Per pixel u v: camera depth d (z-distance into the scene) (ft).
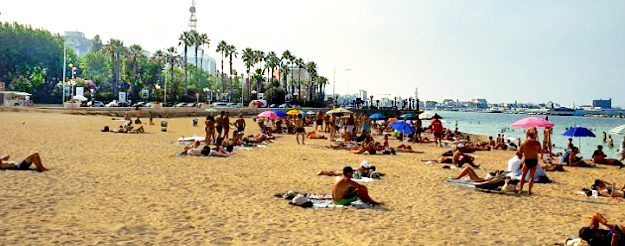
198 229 24.75
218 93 397.39
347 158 64.95
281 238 23.79
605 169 62.18
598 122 456.86
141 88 355.15
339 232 25.45
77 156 53.31
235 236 23.75
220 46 406.21
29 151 56.08
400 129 84.33
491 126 291.38
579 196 39.60
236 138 75.25
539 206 34.91
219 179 41.81
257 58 417.08
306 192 37.45
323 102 501.56
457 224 28.48
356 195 32.68
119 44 366.22
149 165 48.57
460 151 58.49
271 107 360.28
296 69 542.98
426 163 61.31
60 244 20.54
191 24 558.56
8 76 305.94
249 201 32.78
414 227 27.27
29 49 313.94
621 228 22.89
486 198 37.29
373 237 24.68
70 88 285.43
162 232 23.77
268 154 65.72
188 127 133.90
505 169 59.72
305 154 68.03
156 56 394.52
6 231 21.95
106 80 371.15
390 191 39.19
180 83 381.19
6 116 134.31
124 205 29.55
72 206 28.37
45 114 161.89
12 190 31.73
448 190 40.27
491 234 26.30
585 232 22.84
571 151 65.41
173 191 35.14
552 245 24.35
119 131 95.66
